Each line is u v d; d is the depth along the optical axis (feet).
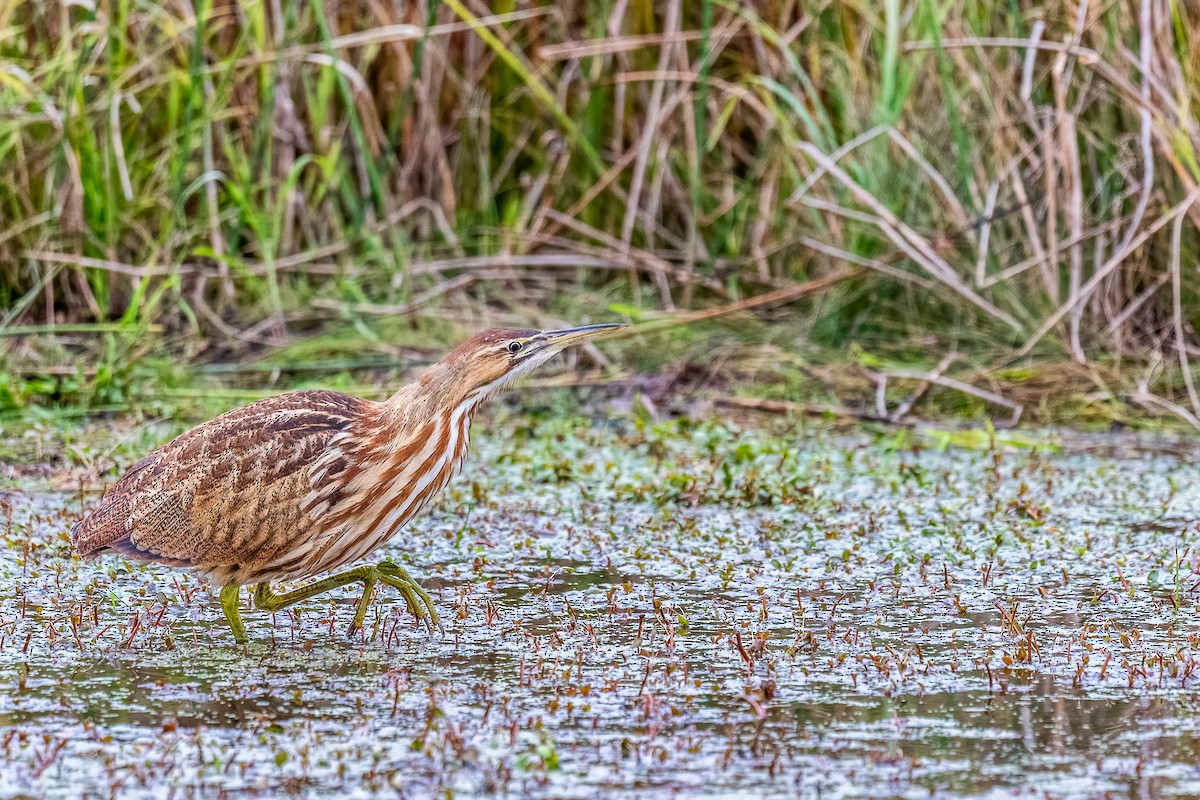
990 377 45.21
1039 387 44.78
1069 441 41.88
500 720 21.75
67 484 36.09
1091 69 46.60
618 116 51.65
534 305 50.11
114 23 49.98
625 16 51.19
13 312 45.96
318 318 48.52
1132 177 46.60
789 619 26.86
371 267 50.42
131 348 45.60
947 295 46.96
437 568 30.22
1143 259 46.50
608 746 20.80
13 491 35.65
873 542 32.14
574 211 51.26
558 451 39.93
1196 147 44.78
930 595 28.48
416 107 51.78
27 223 47.06
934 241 46.88
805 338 48.16
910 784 19.61
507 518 33.91
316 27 50.98
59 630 26.08
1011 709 22.39
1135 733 21.42
